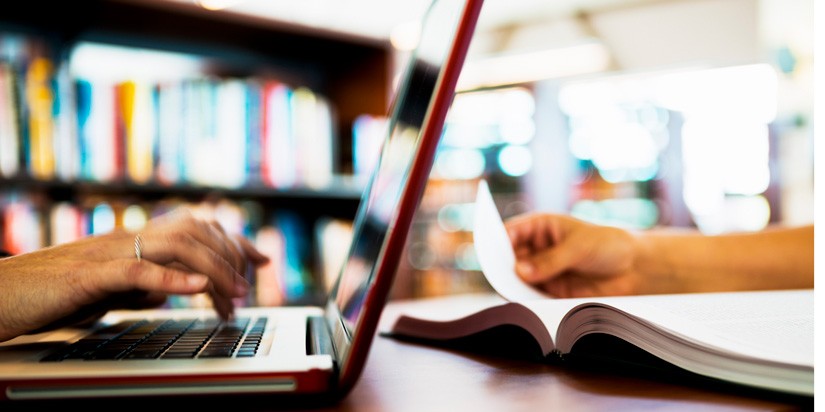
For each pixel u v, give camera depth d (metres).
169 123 1.89
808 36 3.06
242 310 0.84
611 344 0.49
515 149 3.52
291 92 2.10
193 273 0.53
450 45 0.37
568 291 0.79
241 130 2.00
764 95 3.18
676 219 3.39
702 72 3.30
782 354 0.37
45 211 1.73
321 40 2.37
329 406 0.38
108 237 0.54
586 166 3.53
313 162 2.15
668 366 0.44
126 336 0.53
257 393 0.37
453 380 0.46
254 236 2.07
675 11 3.19
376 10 2.47
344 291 0.62
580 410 0.36
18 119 1.67
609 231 0.80
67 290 0.48
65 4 1.94
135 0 1.92
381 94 2.44
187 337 0.52
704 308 0.49
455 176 3.45
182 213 0.60
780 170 3.15
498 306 0.56
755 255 0.83
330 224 2.21
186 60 2.29
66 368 0.38
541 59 3.40
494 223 0.75
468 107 3.48
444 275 3.20
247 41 2.33
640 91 3.43
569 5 3.26
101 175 1.79
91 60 2.12
